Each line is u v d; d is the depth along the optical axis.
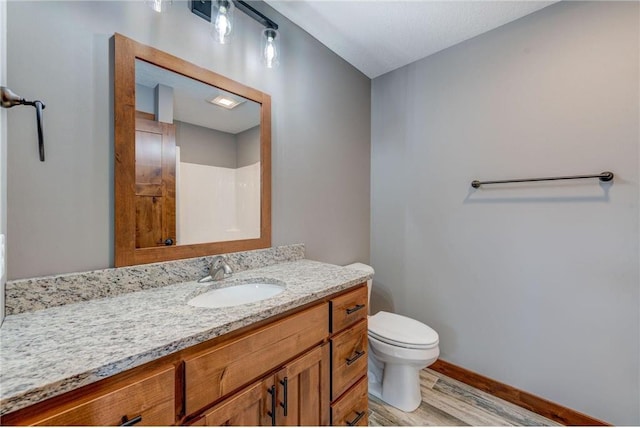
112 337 0.64
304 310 0.97
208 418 0.69
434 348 1.48
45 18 0.84
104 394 0.54
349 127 2.08
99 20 0.94
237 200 1.36
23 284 0.78
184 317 0.76
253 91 1.42
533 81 1.56
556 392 1.49
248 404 0.78
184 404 0.66
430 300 2.00
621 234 1.32
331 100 1.91
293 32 1.64
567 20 1.45
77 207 0.89
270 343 0.84
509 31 1.64
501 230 1.68
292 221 1.64
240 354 0.77
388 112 2.22
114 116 0.96
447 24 1.65
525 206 1.59
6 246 0.77
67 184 0.87
